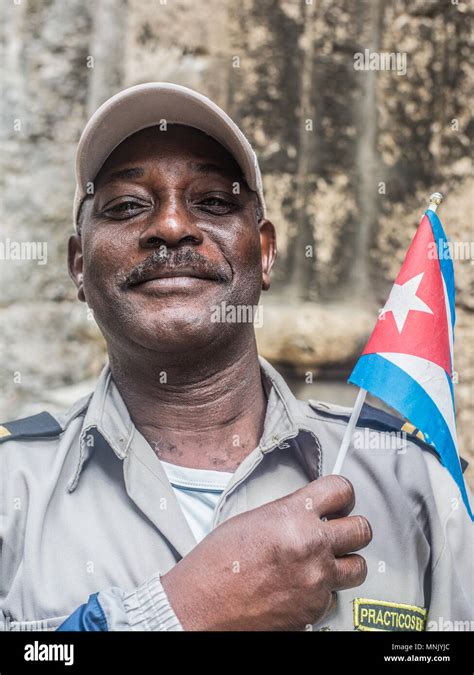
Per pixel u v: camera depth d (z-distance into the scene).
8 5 4.02
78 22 4.07
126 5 3.40
